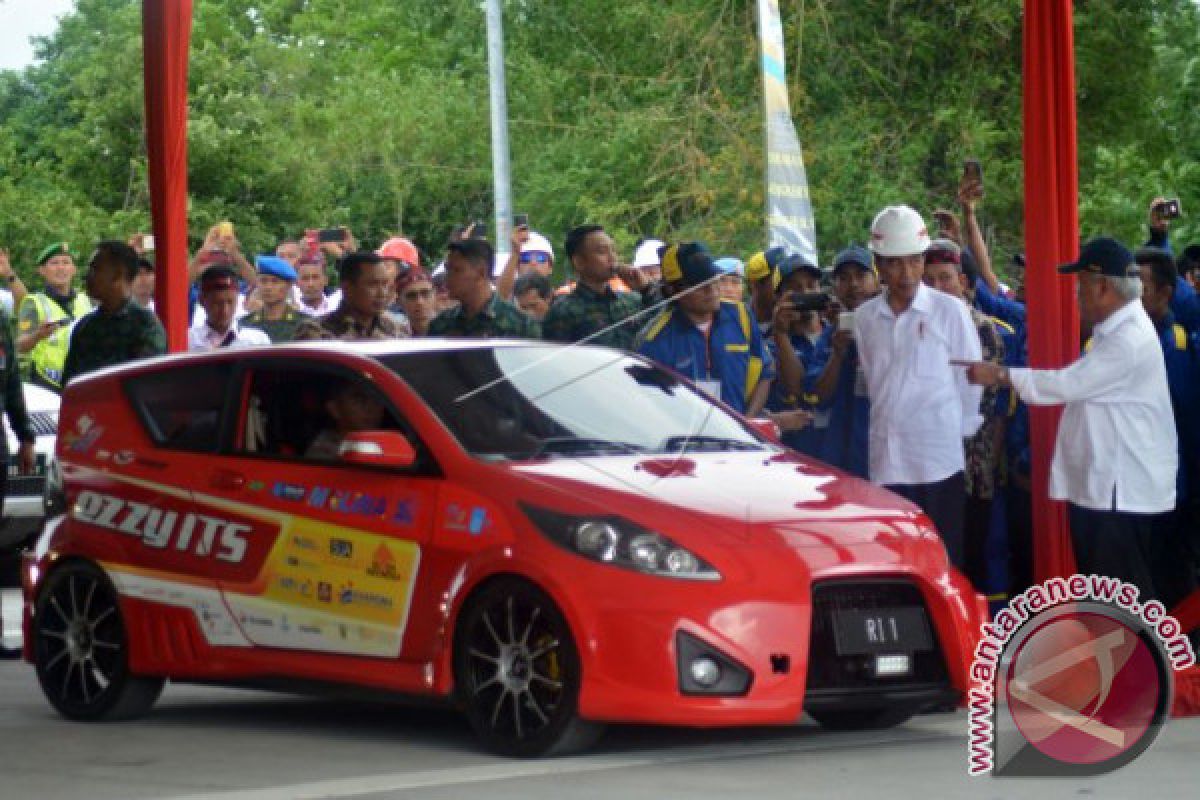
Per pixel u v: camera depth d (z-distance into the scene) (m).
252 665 12.23
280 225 45.72
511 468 11.45
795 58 44.97
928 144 44.28
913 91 45.34
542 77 50.44
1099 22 45.62
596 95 49.47
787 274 16.84
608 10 50.41
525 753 11.12
